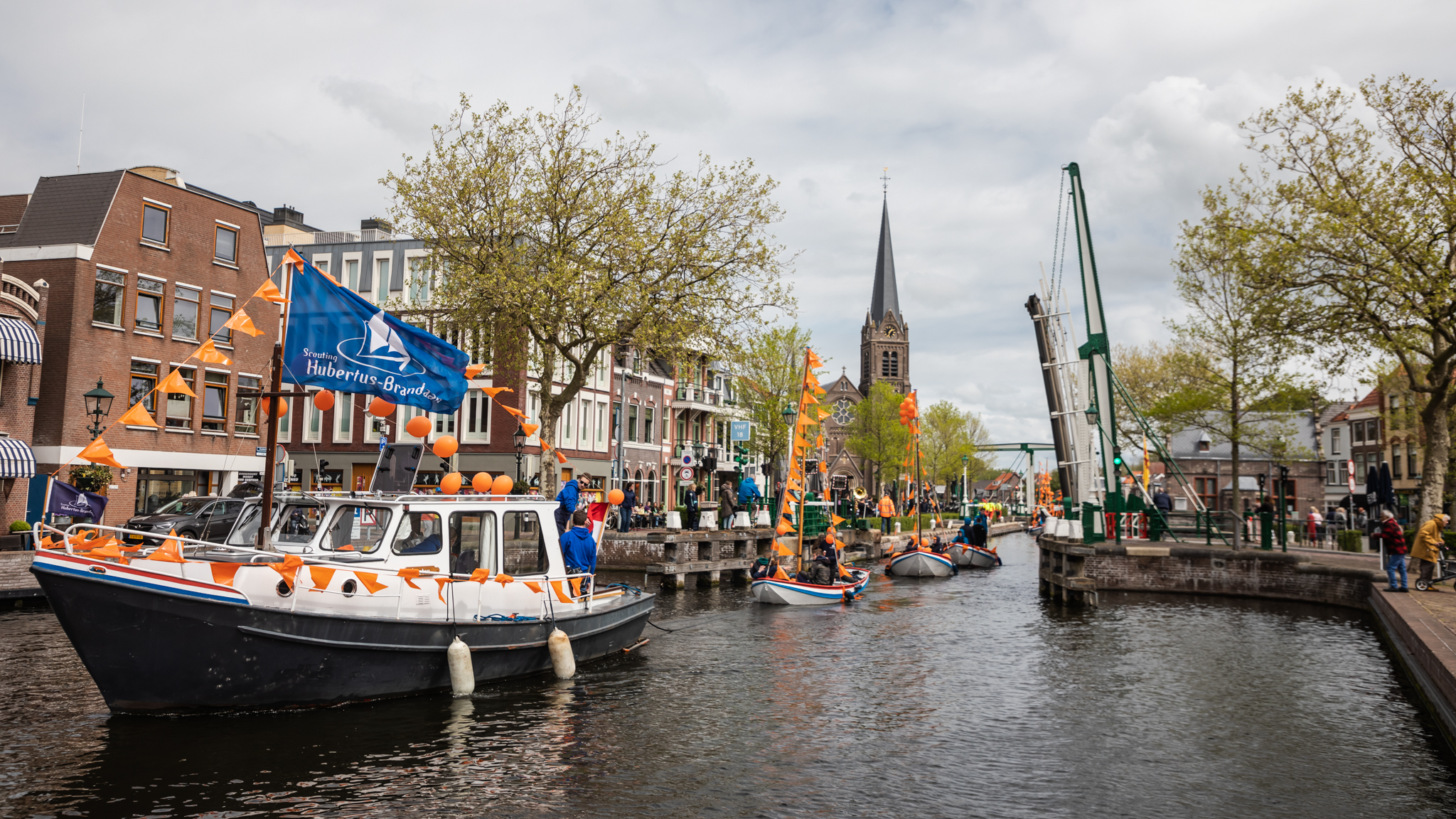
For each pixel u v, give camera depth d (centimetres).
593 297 2875
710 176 3020
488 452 4288
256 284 3716
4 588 2058
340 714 1150
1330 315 2655
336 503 1241
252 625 1068
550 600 1419
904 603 2639
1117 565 3009
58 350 3017
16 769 934
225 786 903
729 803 901
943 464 8700
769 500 4909
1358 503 5709
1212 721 1273
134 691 1048
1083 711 1323
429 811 855
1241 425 3653
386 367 1262
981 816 884
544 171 2989
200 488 3456
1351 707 1358
